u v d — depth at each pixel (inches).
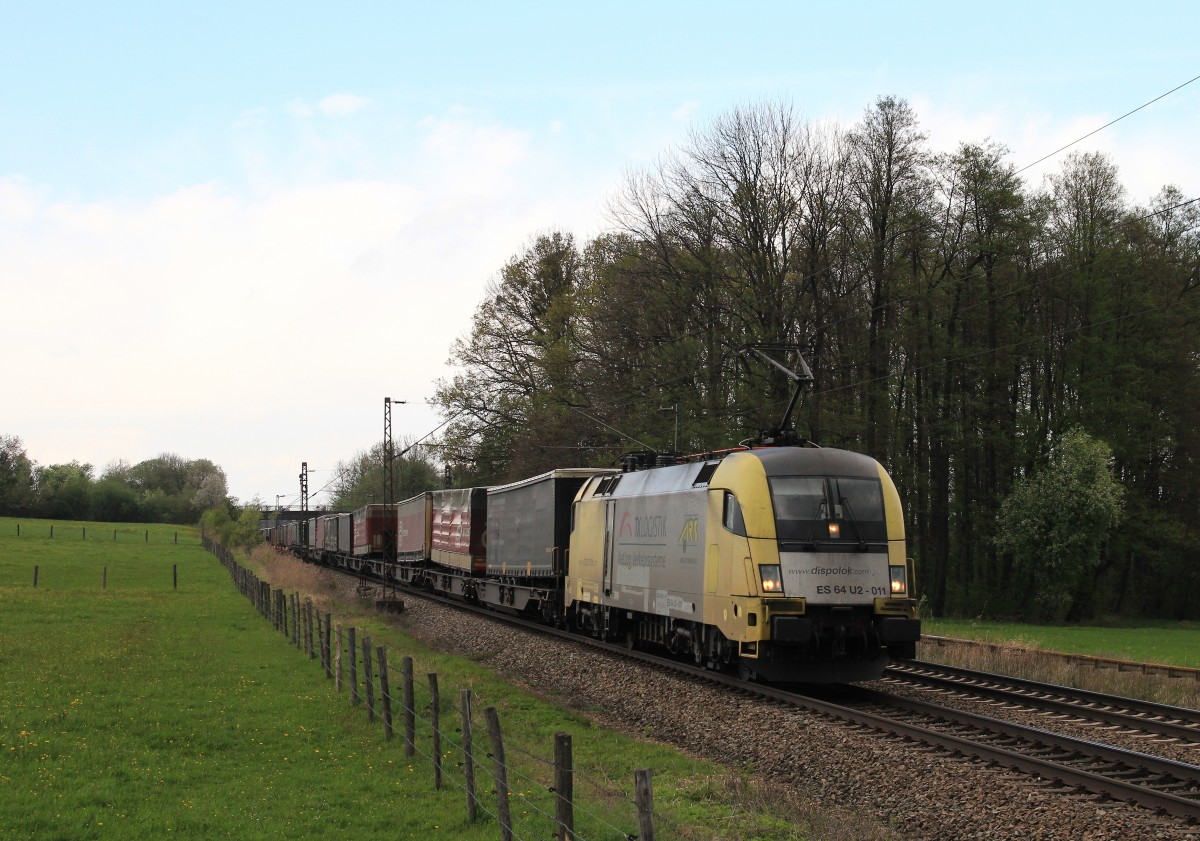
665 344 1590.8
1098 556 1779.0
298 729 558.6
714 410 1542.8
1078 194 2014.0
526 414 2022.6
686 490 745.0
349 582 1952.5
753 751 518.3
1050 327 2031.3
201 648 869.2
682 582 740.7
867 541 649.6
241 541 2748.5
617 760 518.9
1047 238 1994.3
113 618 1091.9
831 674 649.0
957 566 2175.2
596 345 1866.4
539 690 764.6
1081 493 1737.2
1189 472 2038.6
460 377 2215.8
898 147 1619.1
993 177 1777.8
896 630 637.9
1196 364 2001.7
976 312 1902.1
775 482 655.8
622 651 871.1
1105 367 1966.0
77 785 434.3
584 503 1004.6
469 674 805.9
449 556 1578.5
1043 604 1907.0
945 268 1775.3
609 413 1786.4
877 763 456.8
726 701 617.0
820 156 1590.8
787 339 1526.8
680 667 756.0
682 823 395.2
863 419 1587.1
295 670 762.2
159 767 470.6
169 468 6033.5
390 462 2092.8
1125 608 2305.6
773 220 1568.7
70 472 4810.5
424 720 591.2
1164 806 374.6
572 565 1031.0
